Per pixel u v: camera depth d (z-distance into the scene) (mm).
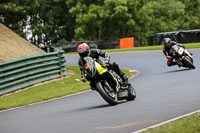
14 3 187750
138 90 40031
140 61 80062
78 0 195625
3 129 26438
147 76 53750
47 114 31141
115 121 24484
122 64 79188
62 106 35344
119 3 187750
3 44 74062
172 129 19672
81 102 36500
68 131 22969
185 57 53719
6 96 52094
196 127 19125
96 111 29297
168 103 29422
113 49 141250
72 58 107062
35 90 53688
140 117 24984
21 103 40750
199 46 98625
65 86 53781
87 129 22922
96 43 149875
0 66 52406
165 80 45750
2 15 197375
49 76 62719
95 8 190000
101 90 30328
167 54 56125
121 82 32219
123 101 33625
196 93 32875
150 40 148125
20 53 73562
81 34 194875
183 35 133375
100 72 30266
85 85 49969
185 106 27328
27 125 26781
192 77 44938
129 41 149875
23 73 56875
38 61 60719
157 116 24750
